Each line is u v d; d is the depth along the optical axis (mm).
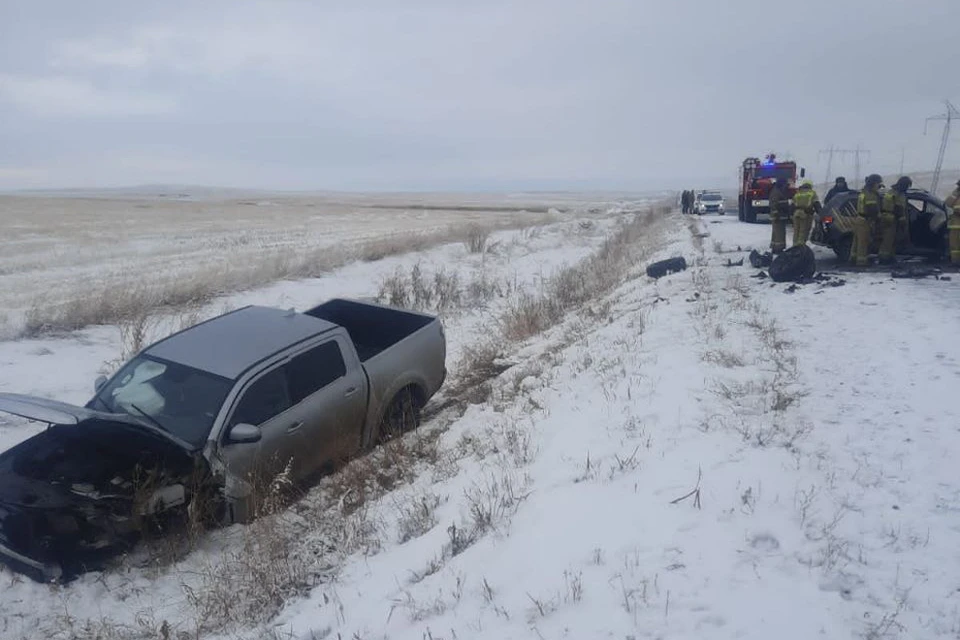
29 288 17688
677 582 4195
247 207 81688
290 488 6809
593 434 6824
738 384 7773
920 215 16047
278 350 6984
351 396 7547
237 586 5305
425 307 15977
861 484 5480
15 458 6223
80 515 5453
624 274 19281
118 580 5547
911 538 4711
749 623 3805
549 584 4336
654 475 5676
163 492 5758
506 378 10188
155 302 14500
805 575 4281
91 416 5801
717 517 4949
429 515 5965
